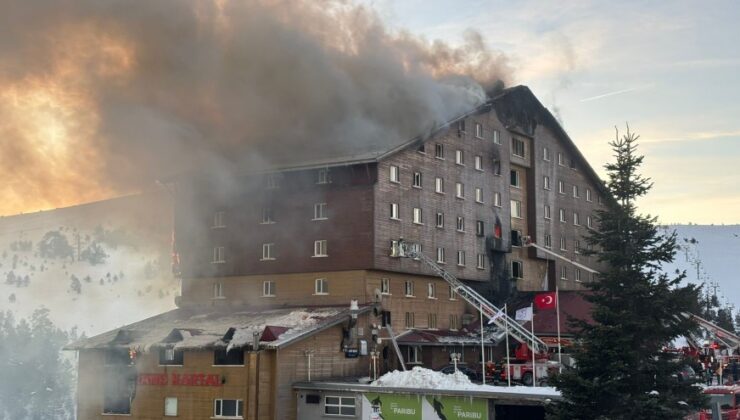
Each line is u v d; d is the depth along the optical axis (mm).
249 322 46406
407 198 51750
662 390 29672
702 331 46688
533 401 34750
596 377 30156
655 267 30922
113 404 45844
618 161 31828
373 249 48312
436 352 51531
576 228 70625
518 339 48281
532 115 66000
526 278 63562
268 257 52469
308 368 42844
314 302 49875
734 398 37781
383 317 48938
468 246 57156
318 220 50719
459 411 36938
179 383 43625
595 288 31344
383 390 39031
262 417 40781
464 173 57656
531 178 65188
